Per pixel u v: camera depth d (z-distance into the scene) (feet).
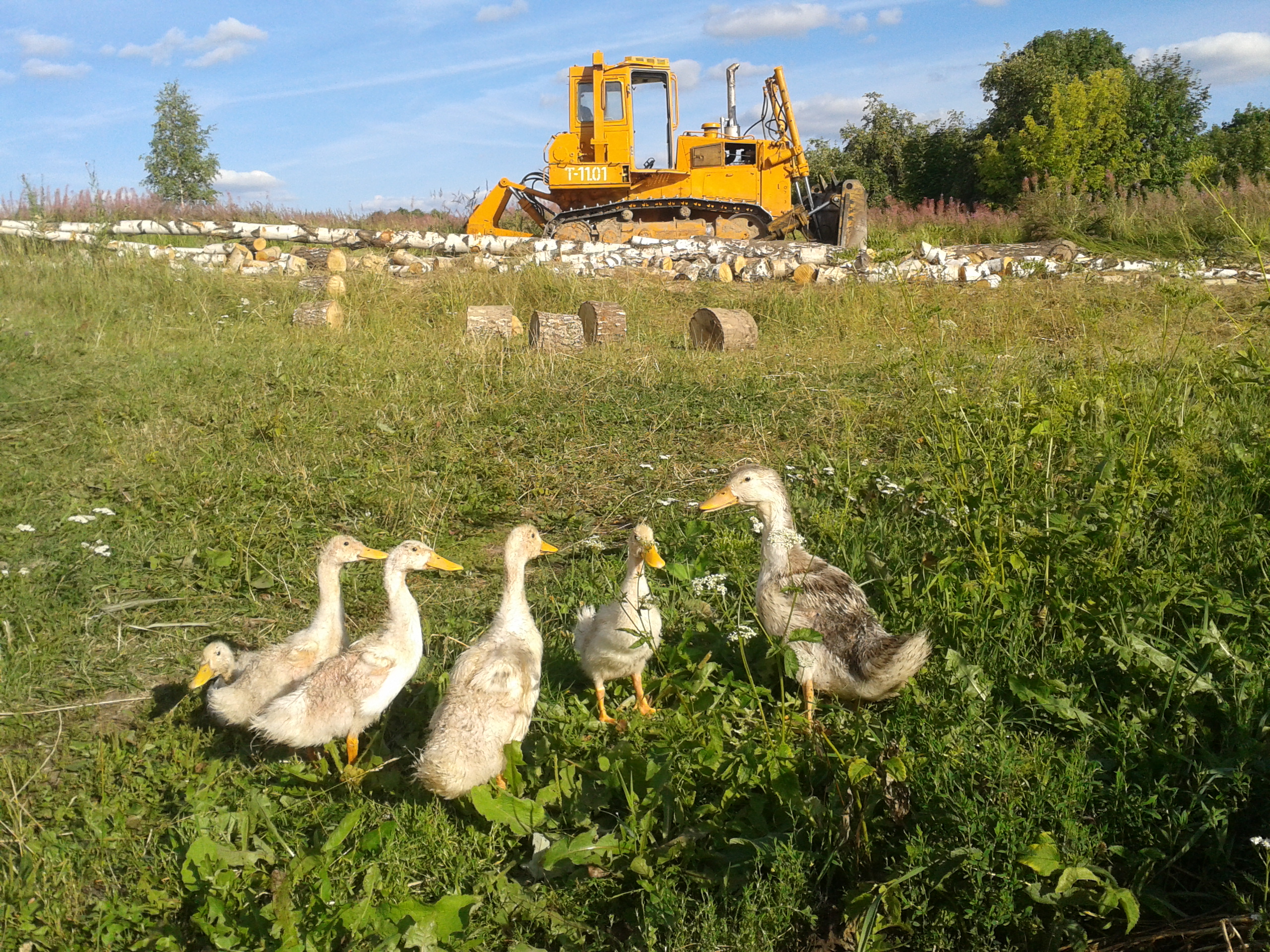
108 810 13.69
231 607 19.71
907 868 11.07
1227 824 11.18
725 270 60.95
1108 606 15.81
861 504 21.99
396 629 14.71
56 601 19.31
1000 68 149.79
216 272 54.19
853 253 62.69
